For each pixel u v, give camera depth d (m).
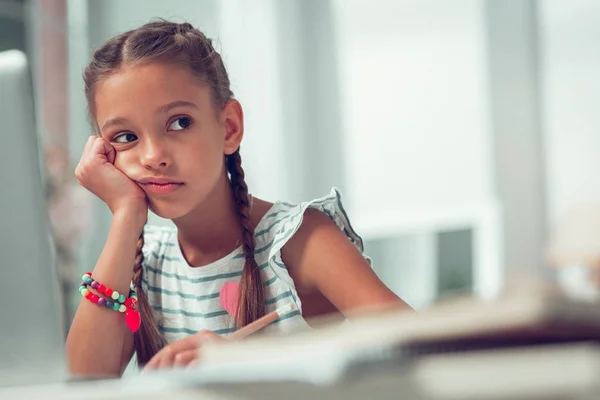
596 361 0.37
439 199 3.45
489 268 3.25
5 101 0.69
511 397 0.38
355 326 0.42
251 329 0.83
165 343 1.04
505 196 3.28
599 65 3.13
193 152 0.93
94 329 0.90
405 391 0.40
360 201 3.67
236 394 0.42
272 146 3.61
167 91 0.91
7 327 0.67
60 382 0.64
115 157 0.97
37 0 2.99
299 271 0.98
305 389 0.41
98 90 0.94
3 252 0.68
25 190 0.68
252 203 1.07
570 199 3.17
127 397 0.44
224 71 1.02
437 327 0.40
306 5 3.81
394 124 3.59
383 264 3.55
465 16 3.41
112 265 0.92
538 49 3.27
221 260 1.02
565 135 3.20
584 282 2.89
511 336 0.40
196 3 3.41
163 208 0.94
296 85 3.73
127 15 3.23
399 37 3.58
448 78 3.45
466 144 3.40
